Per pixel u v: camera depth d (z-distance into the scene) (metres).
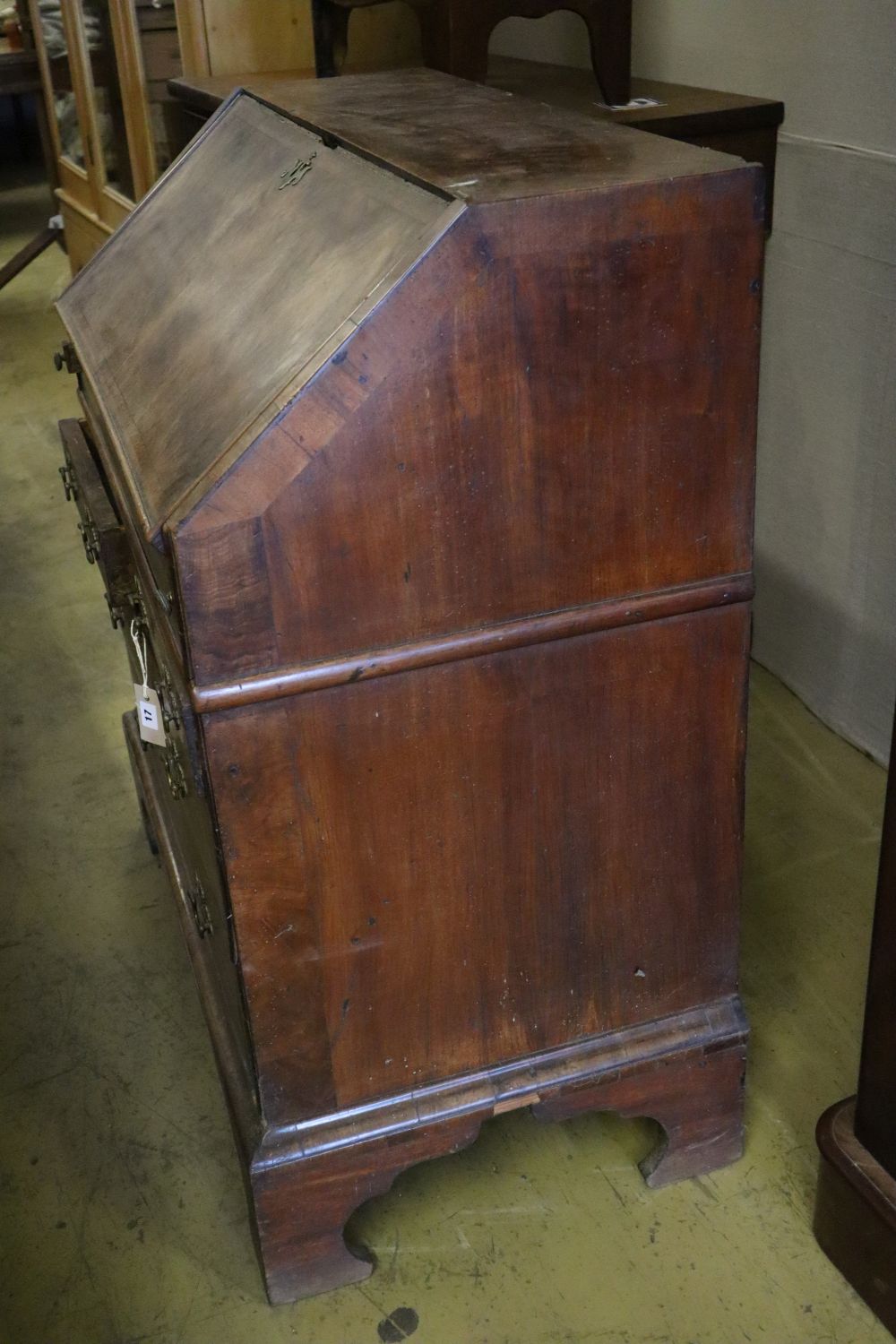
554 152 1.25
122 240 1.86
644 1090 1.52
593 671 1.29
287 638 1.17
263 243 1.43
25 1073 1.83
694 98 2.22
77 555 3.22
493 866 1.35
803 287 2.22
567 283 1.12
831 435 2.24
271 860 1.26
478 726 1.28
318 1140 1.41
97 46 3.60
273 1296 1.49
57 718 2.62
